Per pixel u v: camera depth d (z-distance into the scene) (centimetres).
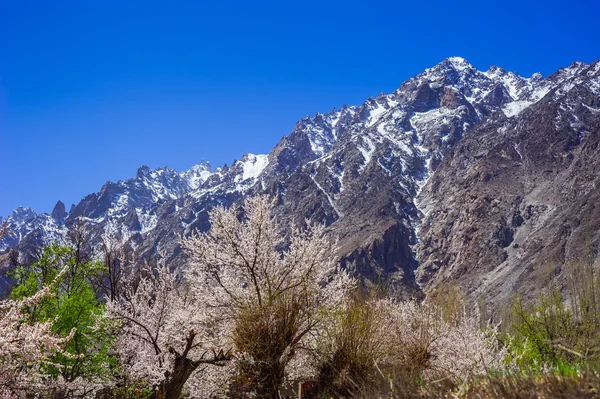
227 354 1145
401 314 1484
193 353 1436
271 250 1463
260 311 1240
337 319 1252
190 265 1474
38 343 1037
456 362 1244
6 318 1049
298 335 1302
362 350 1126
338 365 1124
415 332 1353
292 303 1273
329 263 1465
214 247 1445
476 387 499
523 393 446
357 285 1398
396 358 1195
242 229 1472
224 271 1447
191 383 1394
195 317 1417
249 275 1443
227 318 1360
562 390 427
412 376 644
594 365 475
